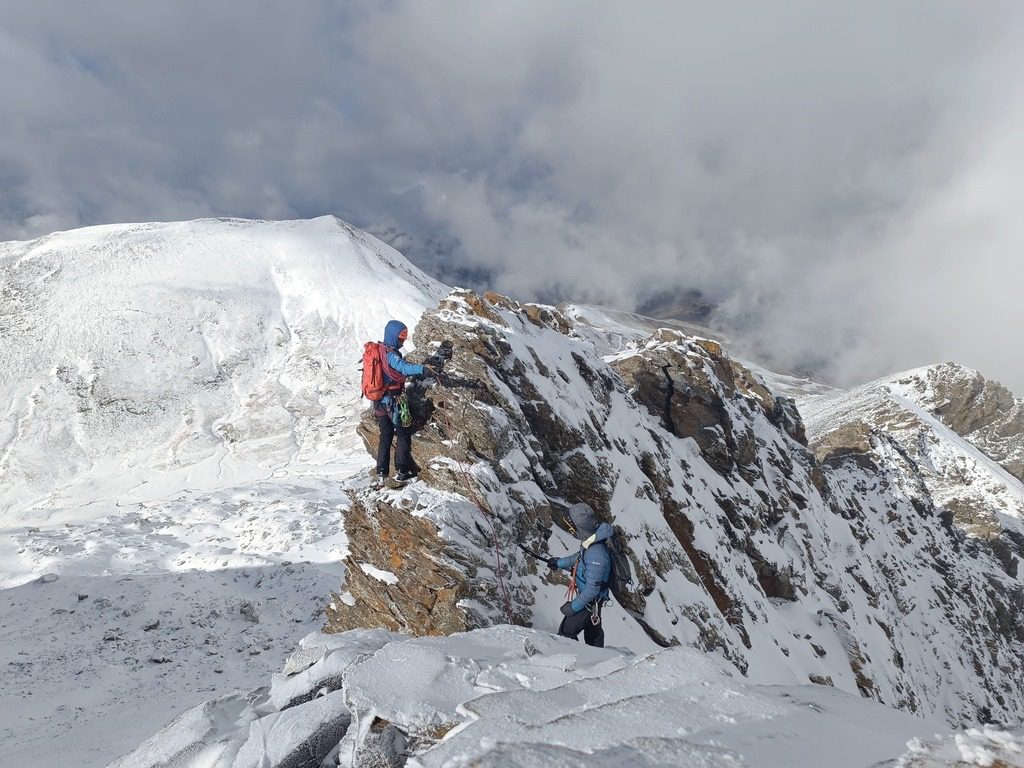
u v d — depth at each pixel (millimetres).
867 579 28969
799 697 3838
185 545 32344
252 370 98562
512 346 12883
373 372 9906
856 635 23219
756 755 2885
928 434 65375
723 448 21125
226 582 25703
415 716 3812
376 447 11641
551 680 4219
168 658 19047
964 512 57250
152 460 75250
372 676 4293
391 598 9859
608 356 22172
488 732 3096
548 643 5492
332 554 28562
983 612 41219
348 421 82500
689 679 3826
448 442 10562
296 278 123438
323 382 94750
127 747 12078
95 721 14562
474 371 11781
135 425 83125
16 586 25188
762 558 20078
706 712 3348
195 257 126312
